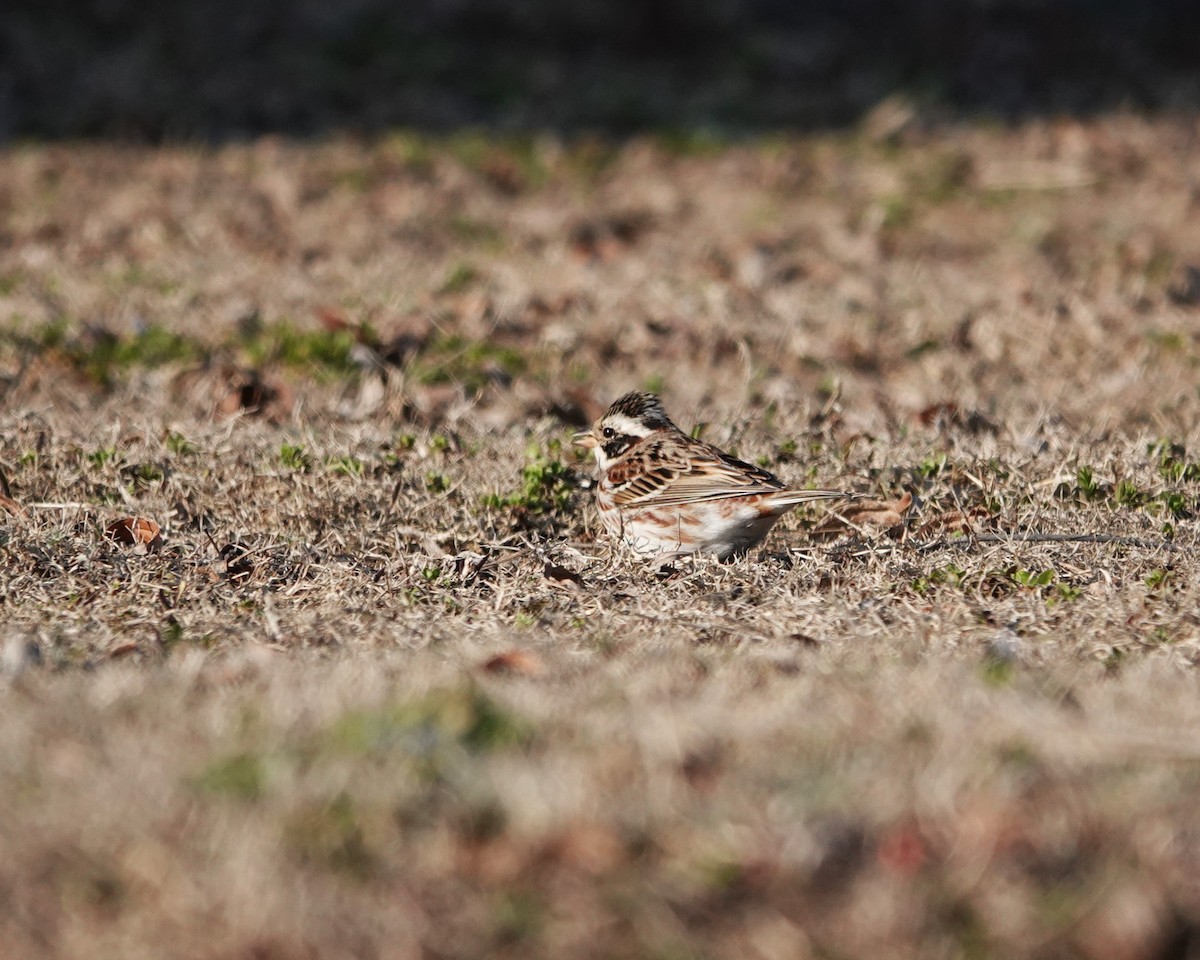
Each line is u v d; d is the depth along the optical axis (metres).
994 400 16.09
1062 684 7.94
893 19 35.81
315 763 6.62
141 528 11.51
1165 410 15.63
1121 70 34.22
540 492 12.28
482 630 9.52
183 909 5.83
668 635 9.33
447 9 34.53
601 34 34.47
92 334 17.69
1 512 11.94
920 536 11.60
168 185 25.33
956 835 6.09
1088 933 5.72
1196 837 6.09
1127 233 23.98
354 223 23.86
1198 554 10.84
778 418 14.87
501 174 26.83
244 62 31.92
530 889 5.91
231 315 18.59
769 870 5.95
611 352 17.83
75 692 7.80
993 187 26.73
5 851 6.12
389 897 5.84
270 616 9.59
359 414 15.10
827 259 22.44
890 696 7.49
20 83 30.48
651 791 6.35
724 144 29.08
